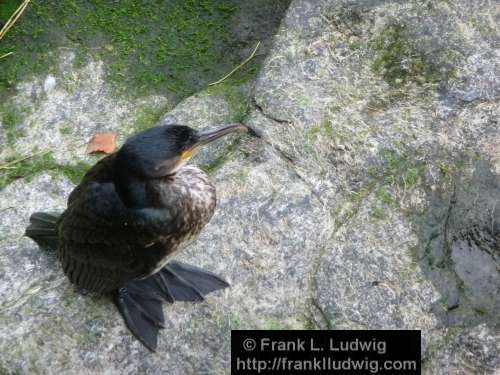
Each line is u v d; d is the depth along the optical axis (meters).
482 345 1.45
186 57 1.92
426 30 1.75
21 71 1.89
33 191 1.70
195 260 1.53
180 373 1.44
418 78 1.70
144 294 1.49
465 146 1.62
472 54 1.71
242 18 1.98
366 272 1.52
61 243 1.43
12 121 1.83
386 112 1.67
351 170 1.61
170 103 1.86
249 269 1.52
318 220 1.56
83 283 1.46
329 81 1.71
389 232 1.55
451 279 1.51
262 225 1.56
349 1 1.79
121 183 1.35
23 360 1.44
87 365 1.44
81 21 1.95
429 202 1.58
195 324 1.47
